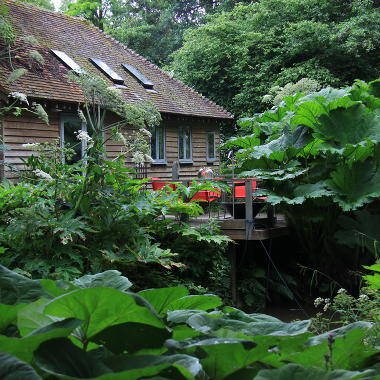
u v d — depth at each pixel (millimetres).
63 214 6035
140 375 833
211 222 7816
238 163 10438
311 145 9008
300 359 1102
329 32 21578
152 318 991
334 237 8227
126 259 6121
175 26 34750
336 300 3322
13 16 14758
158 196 7719
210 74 24141
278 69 23328
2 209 6176
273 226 8938
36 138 11867
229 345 979
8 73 11594
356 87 10008
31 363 888
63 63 13805
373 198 8289
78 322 880
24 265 5637
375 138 8578
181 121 16641
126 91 14758
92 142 6383
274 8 24125
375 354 1162
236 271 8383
